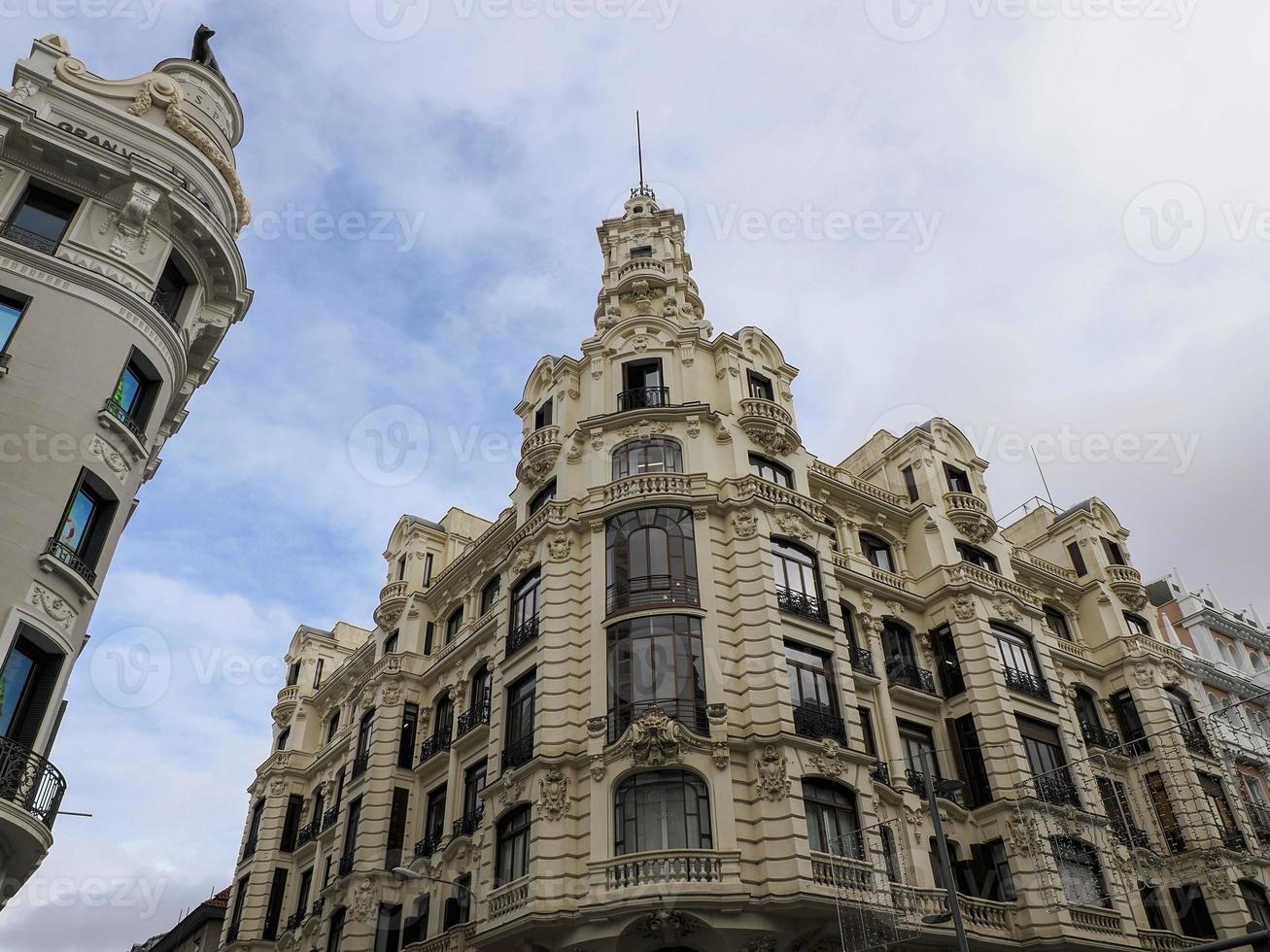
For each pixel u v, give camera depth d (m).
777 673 26.50
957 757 31.70
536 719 27.17
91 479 22.14
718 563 28.95
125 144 25.89
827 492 35.59
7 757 18.61
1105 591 41.12
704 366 34.22
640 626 27.42
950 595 34.38
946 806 29.72
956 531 37.47
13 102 23.41
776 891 23.19
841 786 26.08
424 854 33.19
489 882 26.25
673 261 41.59
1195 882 33.03
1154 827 34.91
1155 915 32.34
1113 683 38.94
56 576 20.66
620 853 24.23
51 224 24.03
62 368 22.19
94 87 26.64
